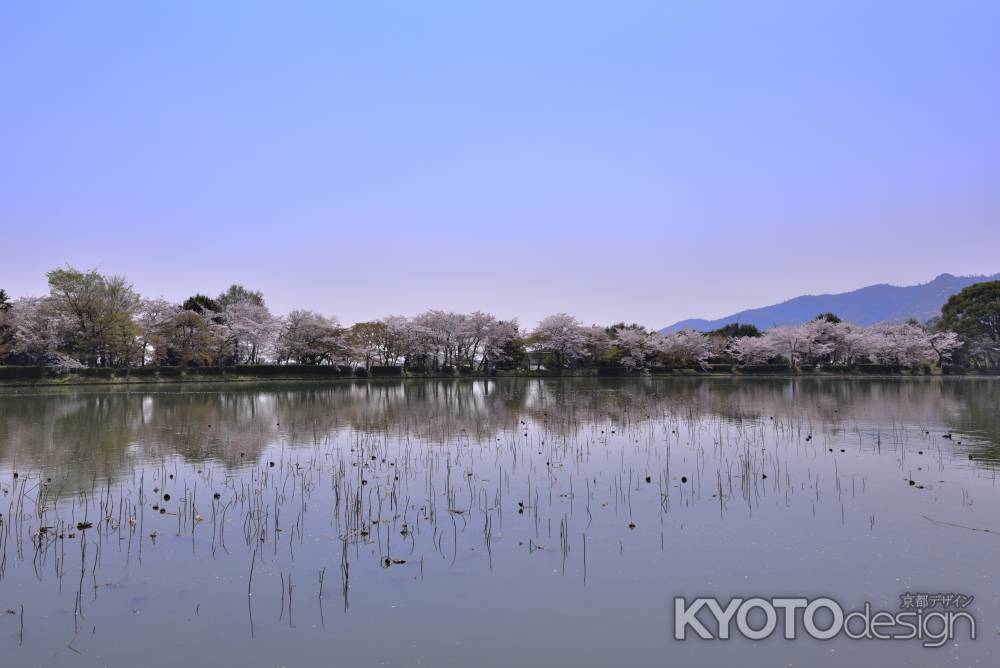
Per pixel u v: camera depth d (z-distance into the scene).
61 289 62.66
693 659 7.87
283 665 7.73
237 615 9.05
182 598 9.62
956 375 91.56
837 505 14.59
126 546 11.94
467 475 18.00
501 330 90.88
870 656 7.95
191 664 7.77
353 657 7.91
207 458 21.12
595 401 44.88
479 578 10.33
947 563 10.87
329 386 63.44
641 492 15.93
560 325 93.19
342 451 22.42
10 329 63.44
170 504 14.98
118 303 66.56
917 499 15.12
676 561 11.04
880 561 10.99
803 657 7.94
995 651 8.09
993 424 29.22
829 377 87.81
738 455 21.17
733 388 61.03
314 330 81.62
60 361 61.88
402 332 86.00
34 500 15.51
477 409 38.72
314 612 9.12
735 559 11.11
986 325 94.56
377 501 15.20
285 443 24.39
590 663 7.78
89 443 24.30
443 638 8.39
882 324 113.88
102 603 9.46
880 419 31.61
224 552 11.60
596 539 12.21
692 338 102.00
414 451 22.28
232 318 81.94
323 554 11.49
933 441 24.05
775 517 13.62
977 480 17.16
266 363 85.38
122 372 65.38
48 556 11.40
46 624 8.80
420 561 11.08
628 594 9.72
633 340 94.88
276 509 14.37
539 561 11.05
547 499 15.26
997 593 9.68
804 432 26.77
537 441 24.55
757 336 119.94
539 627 8.68
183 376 68.81
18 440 25.03
